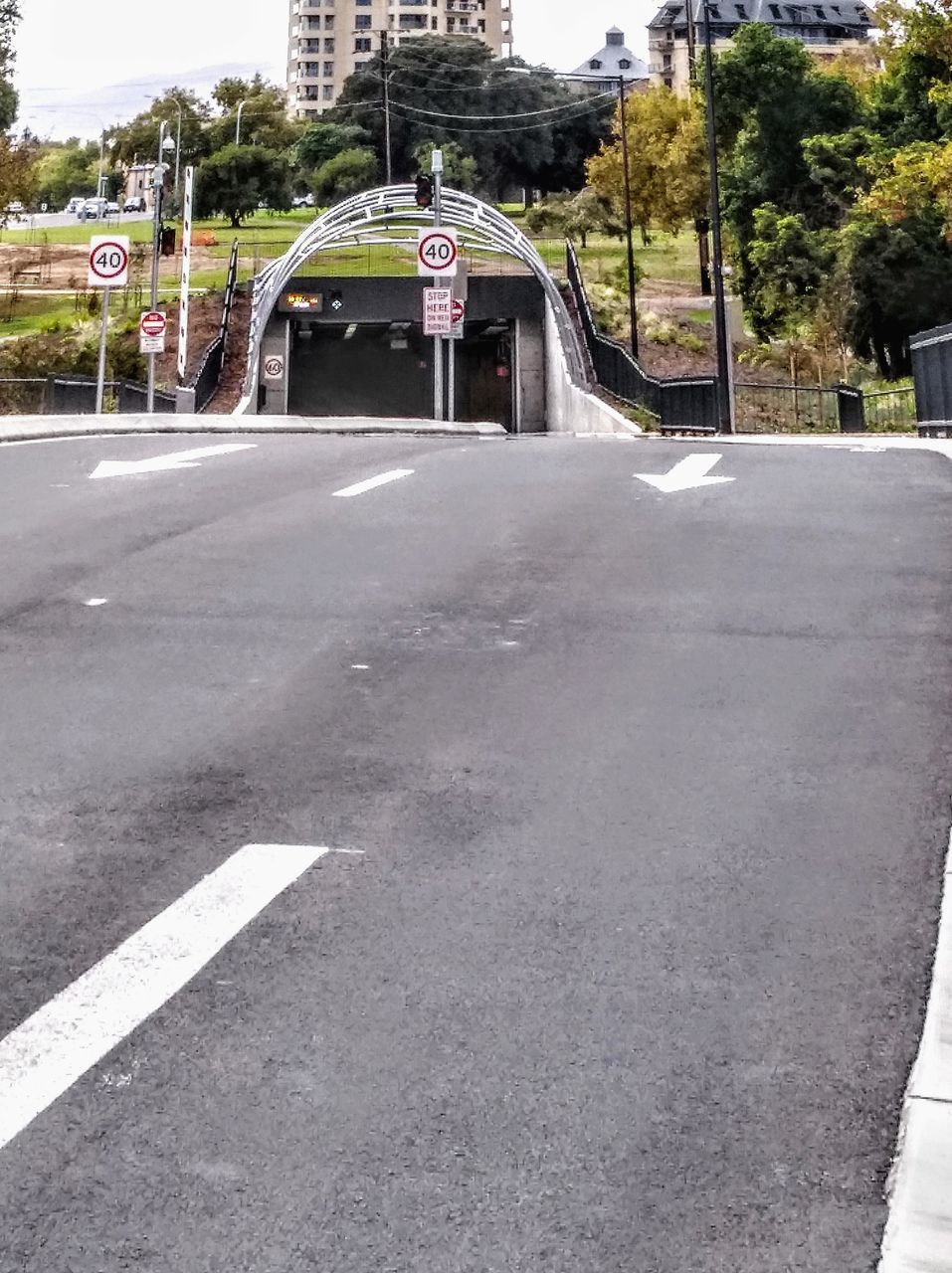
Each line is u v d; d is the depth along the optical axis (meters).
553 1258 3.00
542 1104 3.59
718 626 8.52
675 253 98.94
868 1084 3.66
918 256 61.81
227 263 94.25
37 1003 4.20
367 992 4.22
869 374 63.50
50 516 12.48
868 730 6.57
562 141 155.50
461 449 18.12
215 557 10.68
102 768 6.30
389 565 10.35
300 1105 3.61
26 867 5.24
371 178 134.12
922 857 5.13
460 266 40.91
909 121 69.38
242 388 68.38
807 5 189.50
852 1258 2.98
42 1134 3.50
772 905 4.78
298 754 6.44
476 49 154.88
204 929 4.68
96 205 140.50
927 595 9.11
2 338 71.31
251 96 140.75
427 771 6.19
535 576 9.93
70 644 8.35
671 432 49.19
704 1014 4.05
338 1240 3.08
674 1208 3.16
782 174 75.88
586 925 4.65
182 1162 3.37
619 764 6.22
